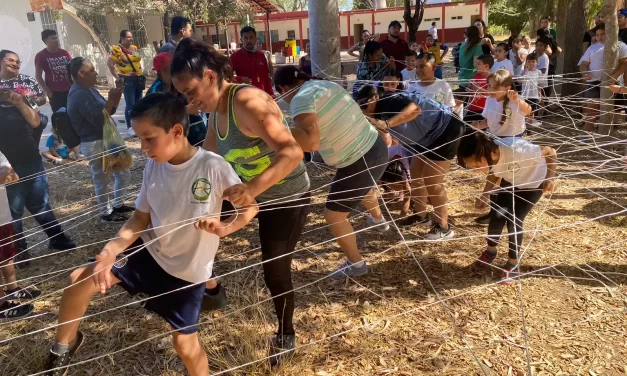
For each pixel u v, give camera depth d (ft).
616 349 8.59
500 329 9.30
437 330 9.36
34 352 9.11
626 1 35.83
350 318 9.89
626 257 11.69
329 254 12.76
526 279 10.97
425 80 14.40
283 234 8.10
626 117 23.88
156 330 9.83
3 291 10.75
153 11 65.05
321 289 11.03
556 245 12.46
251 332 9.23
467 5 95.04
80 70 14.85
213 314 10.17
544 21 32.76
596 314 9.61
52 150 23.90
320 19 20.03
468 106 19.16
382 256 12.46
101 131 15.28
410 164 14.30
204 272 6.84
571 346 8.73
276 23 100.63
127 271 6.76
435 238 13.16
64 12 52.85
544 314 9.70
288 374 8.35
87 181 20.86
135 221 6.91
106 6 55.67
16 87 17.31
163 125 6.07
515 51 27.99
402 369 8.36
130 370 8.65
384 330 9.44
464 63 24.13
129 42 30.04
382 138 10.50
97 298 11.17
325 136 9.37
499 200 10.93
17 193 12.69
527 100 23.32
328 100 9.07
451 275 11.39
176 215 6.59
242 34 20.12
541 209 14.74
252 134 7.00
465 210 15.34
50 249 13.97
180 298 6.77
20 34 44.96
